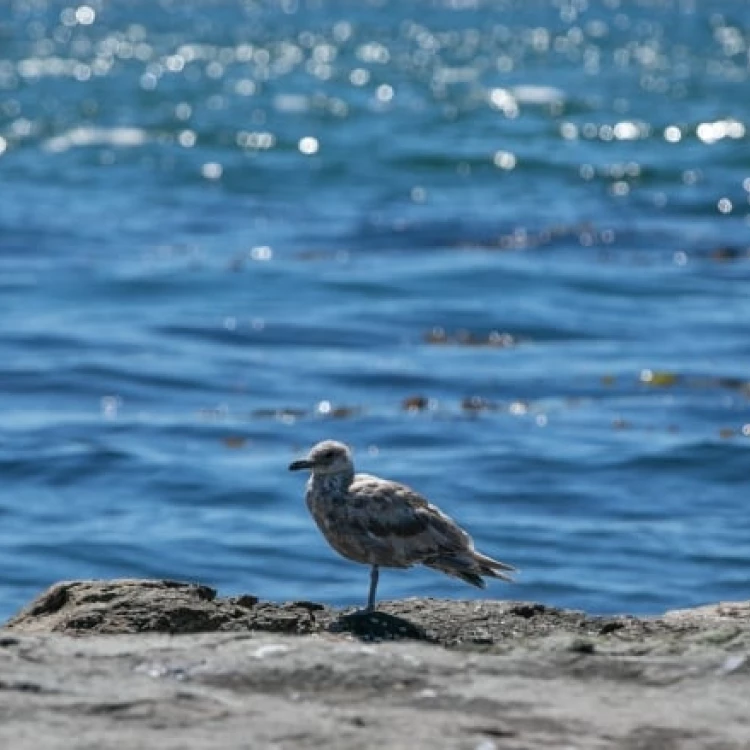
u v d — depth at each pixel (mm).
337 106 80750
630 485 24516
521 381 31234
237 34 135250
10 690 8094
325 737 7574
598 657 8953
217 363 32656
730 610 10914
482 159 62438
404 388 30891
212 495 24016
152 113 76750
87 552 21391
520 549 21406
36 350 33500
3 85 88938
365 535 10797
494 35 135750
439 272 41562
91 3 188875
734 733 7855
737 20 160750
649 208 52344
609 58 111250
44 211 50781
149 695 8047
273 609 10594
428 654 8906
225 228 48625
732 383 30953
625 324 36500
